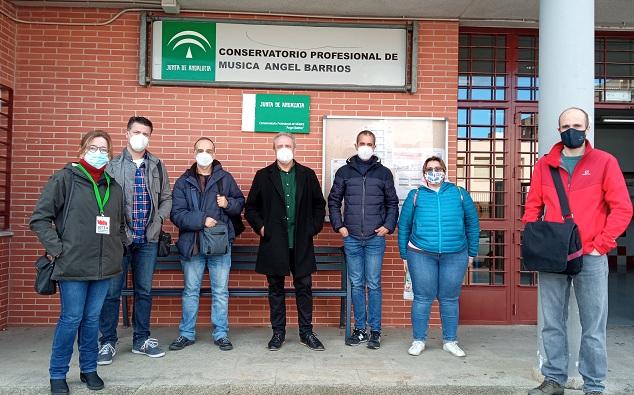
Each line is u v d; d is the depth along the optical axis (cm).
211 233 479
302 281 499
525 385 406
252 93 598
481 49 642
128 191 448
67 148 586
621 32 650
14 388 387
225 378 412
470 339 550
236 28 595
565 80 416
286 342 523
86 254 370
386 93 605
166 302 589
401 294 596
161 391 392
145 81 585
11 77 579
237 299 591
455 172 601
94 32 590
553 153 386
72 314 375
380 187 514
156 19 589
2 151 572
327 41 600
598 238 363
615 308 757
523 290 624
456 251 488
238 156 596
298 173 500
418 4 572
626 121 823
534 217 391
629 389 401
